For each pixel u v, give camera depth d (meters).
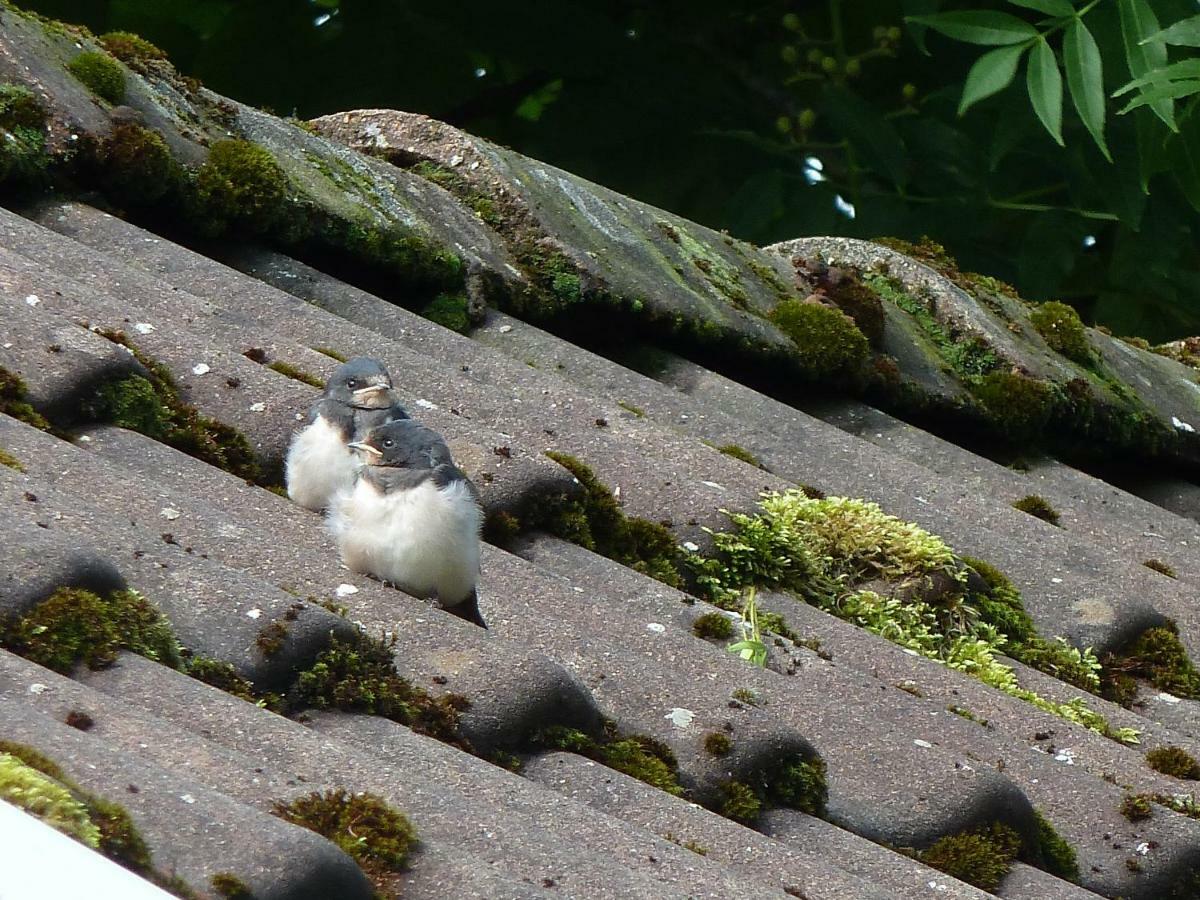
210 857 4.81
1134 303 22.91
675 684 7.46
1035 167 22.28
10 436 7.42
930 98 22.31
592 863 5.69
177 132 10.95
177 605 6.48
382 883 5.21
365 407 8.59
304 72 22.45
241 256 10.98
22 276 8.80
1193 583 11.95
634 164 23.05
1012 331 14.27
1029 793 7.94
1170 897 7.70
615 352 12.31
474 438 9.20
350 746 6.05
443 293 11.66
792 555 9.63
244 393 8.85
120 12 22.91
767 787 7.19
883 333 13.47
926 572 9.94
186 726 5.80
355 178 11.77
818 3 23.72
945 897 6.81
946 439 13.54
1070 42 16.00
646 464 9.83
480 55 23.98
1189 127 18.22
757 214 21.50
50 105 10.27
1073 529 12.30
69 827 4.61
